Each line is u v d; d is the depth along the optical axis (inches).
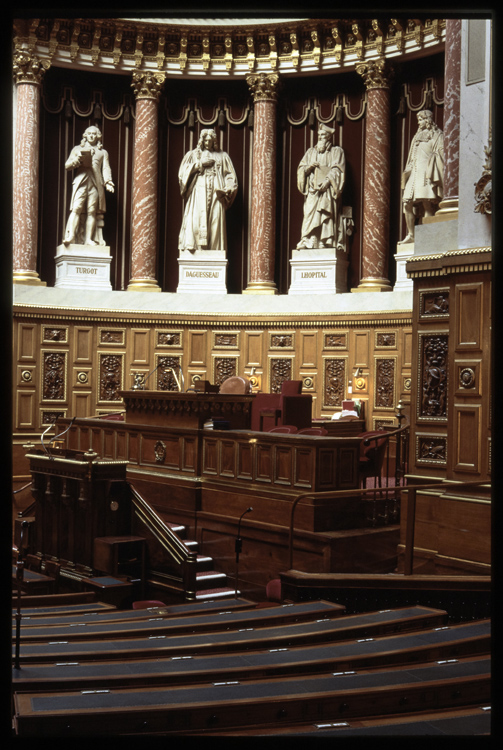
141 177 639.1
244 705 143.6
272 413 465.4
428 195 572.4
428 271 365.4
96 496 388.2
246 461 395.2
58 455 419.2
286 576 277.4
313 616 236.4
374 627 216.1
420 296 371.6
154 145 643.5
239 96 677.3
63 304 602.5
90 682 159.3
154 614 266.1
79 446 514.6
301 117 666.2
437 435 362.0
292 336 616.1
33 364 593.9
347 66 626.2
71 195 648.4
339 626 213.2
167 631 220.1
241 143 677.3
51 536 416.2
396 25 594.2
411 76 622.8
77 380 609.0
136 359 625.3
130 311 618.5
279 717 145.6
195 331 631.2
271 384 620.4
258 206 641.0
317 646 188.7
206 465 420.5
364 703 152.0
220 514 405.7
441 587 270.5
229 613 240.7
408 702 155.6
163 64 642.8
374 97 613.6
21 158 599.2
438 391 364.5
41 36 604.7
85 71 652.1
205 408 424.5
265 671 170.1
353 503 366.9
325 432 401.4
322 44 627.2
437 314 365.1
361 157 645.9
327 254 619.2
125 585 346.0
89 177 628.1
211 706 142.3
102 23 617.9
